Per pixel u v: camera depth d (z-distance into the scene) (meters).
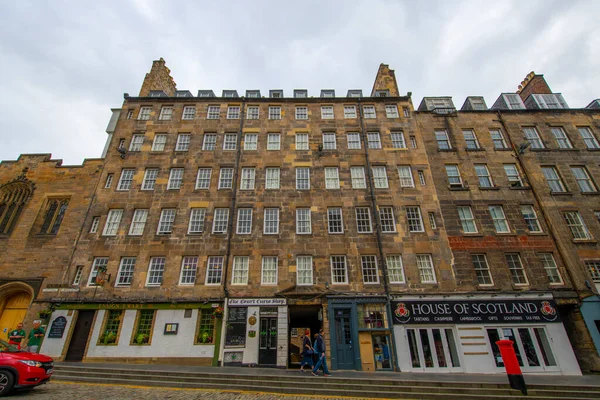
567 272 18.16
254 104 24.38
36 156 22.17
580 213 19.95
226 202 20.30
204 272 18.17
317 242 19.02
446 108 24.09
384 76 26.92
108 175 21.30
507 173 21.67
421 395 11.03
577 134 23.03
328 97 24.45
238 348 16.31
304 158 22.00
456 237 19.17
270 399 10.30
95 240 18.97
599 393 11.15
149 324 17.09
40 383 9.50
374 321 17.00
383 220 19.83
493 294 17.30
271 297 17.38
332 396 10.98
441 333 16.61
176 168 21.56
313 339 20.62
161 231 19.45
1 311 17.86
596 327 16.73
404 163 21.69
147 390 10.91
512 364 11.68
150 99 24.25
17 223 19.83
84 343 16.56
